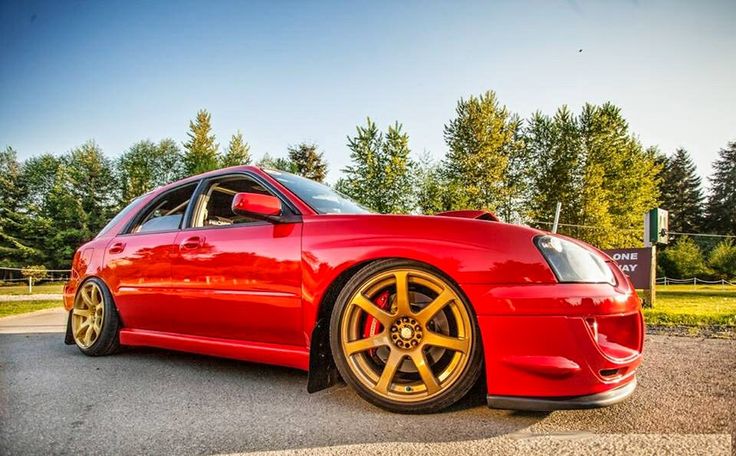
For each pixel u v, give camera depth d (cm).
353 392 220
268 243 229
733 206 5719
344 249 204
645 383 233
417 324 189
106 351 316
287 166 4731
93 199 4681
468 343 180
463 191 3178
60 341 399
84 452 152
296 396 215
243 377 254
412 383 192
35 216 4244
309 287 210
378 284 198
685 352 319
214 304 246
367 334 204
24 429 174
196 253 259
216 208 298
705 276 3709
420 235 191
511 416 182
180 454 150
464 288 177
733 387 225
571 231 3316
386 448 153
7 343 389
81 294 337
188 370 272
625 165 3412
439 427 171
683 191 5825
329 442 158
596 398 163
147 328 295
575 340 165
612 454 146
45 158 4762
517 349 169
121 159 5175
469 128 3253
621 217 3309
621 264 765
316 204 252
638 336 186
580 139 3434
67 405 204
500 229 185
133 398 214
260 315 228
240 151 5059
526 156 3503
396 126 3038
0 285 3688
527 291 170
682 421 176
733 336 390
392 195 3031
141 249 295
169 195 320
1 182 4338
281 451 151
